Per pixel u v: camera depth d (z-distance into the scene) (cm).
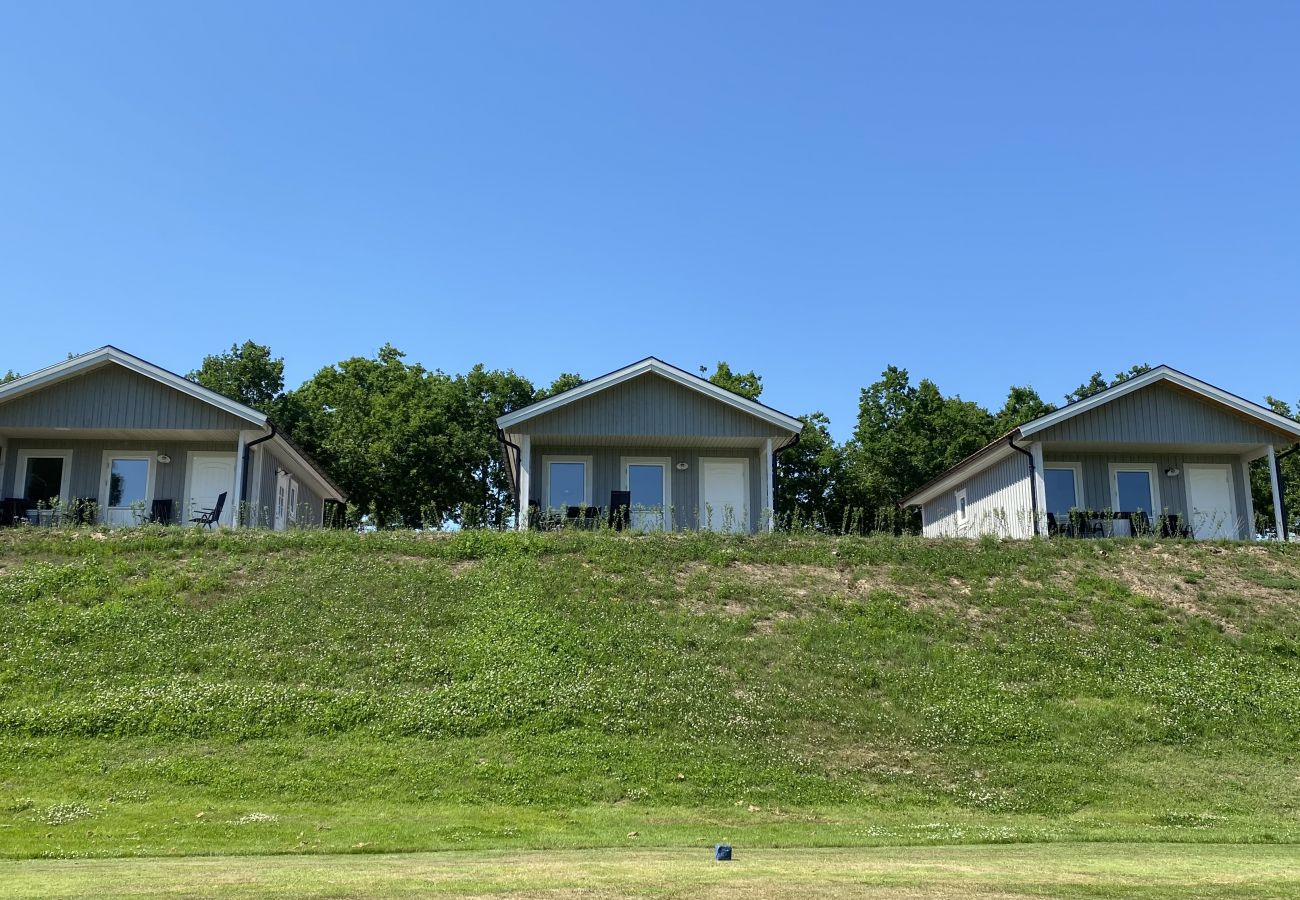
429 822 1207
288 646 1723
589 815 1260
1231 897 754
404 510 4250
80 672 1612
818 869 889
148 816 1198
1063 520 2694
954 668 1728
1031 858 990
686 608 1928
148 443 2653
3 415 2509
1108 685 1688
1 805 1219
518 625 1805
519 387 4594
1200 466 2777
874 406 4816
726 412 2659
